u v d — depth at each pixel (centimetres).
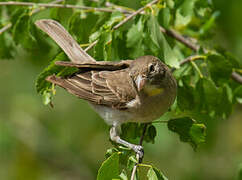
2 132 1695
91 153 1839
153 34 970
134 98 990
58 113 1858
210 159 1708
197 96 1069
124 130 1039
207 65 1080
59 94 1852
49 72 1005
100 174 836
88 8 1090
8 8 1195
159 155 1653
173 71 1083
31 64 1833
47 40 1149
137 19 1009
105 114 1039
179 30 1255
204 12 1109
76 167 1820
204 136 962
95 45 964
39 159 1798
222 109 1092
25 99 1862
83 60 997
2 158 1722
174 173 1677
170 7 1074
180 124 970
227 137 1736
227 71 1067
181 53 1208
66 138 1841
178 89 1066
